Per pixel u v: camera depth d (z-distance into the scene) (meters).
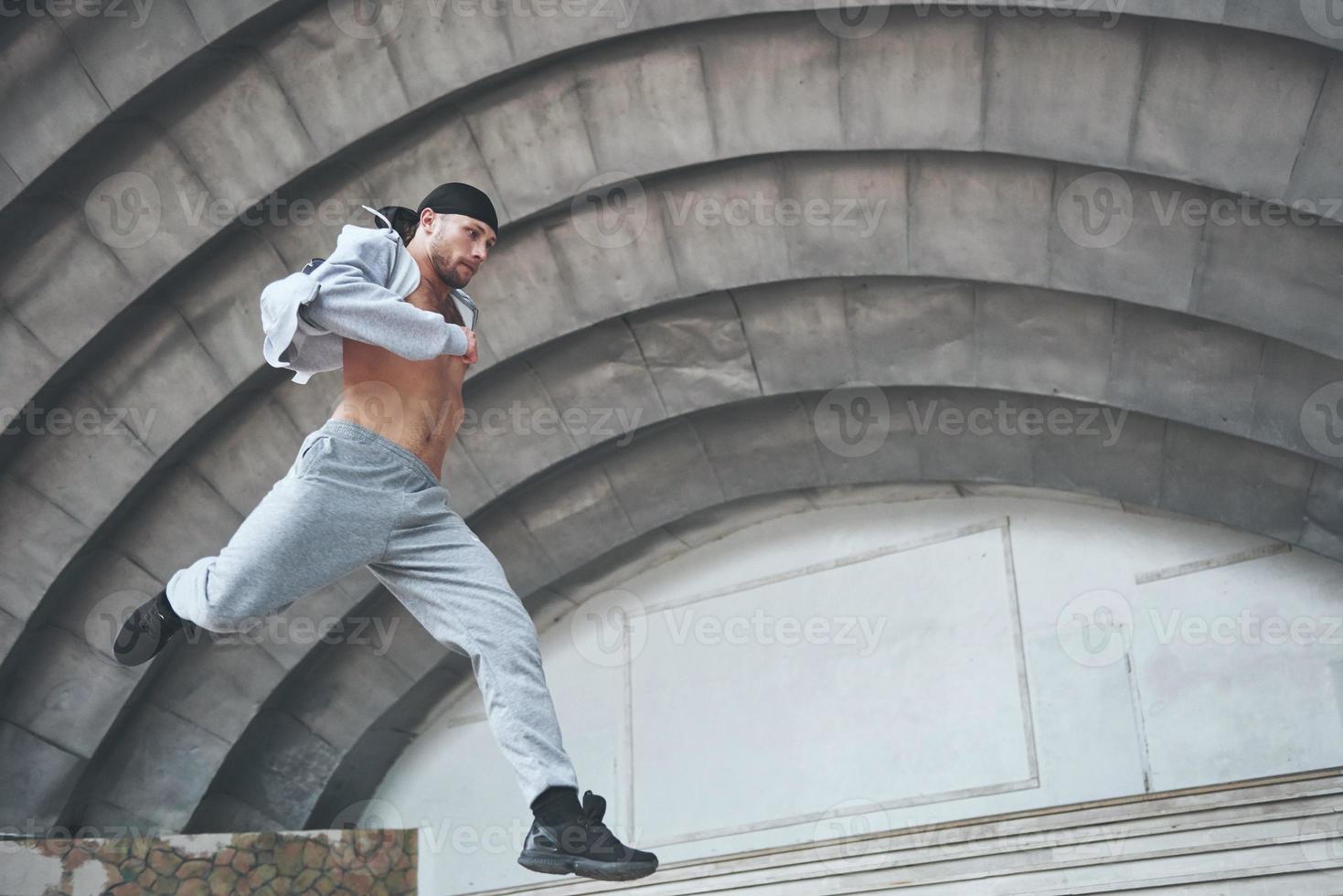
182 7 9.10
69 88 9.30
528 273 10.78
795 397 11.51
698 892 10.09
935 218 9.54
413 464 3.34
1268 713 9.71
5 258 10.09
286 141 9.78
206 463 11.73
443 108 9.95
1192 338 9.34
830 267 10.01
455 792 13.71
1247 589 10.10
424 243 3.62
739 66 9.26
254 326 10.74
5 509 11.14
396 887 13.41
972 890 8.61
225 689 12.65
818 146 9.26
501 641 3.23
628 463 12.31
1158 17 7.87
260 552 3.13
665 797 12.41
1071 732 10.50
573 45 9.16
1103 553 10.86
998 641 11.11
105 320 10.30
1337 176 7.64
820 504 12.45
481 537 12.72
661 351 11.29
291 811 13.38
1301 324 8.42
